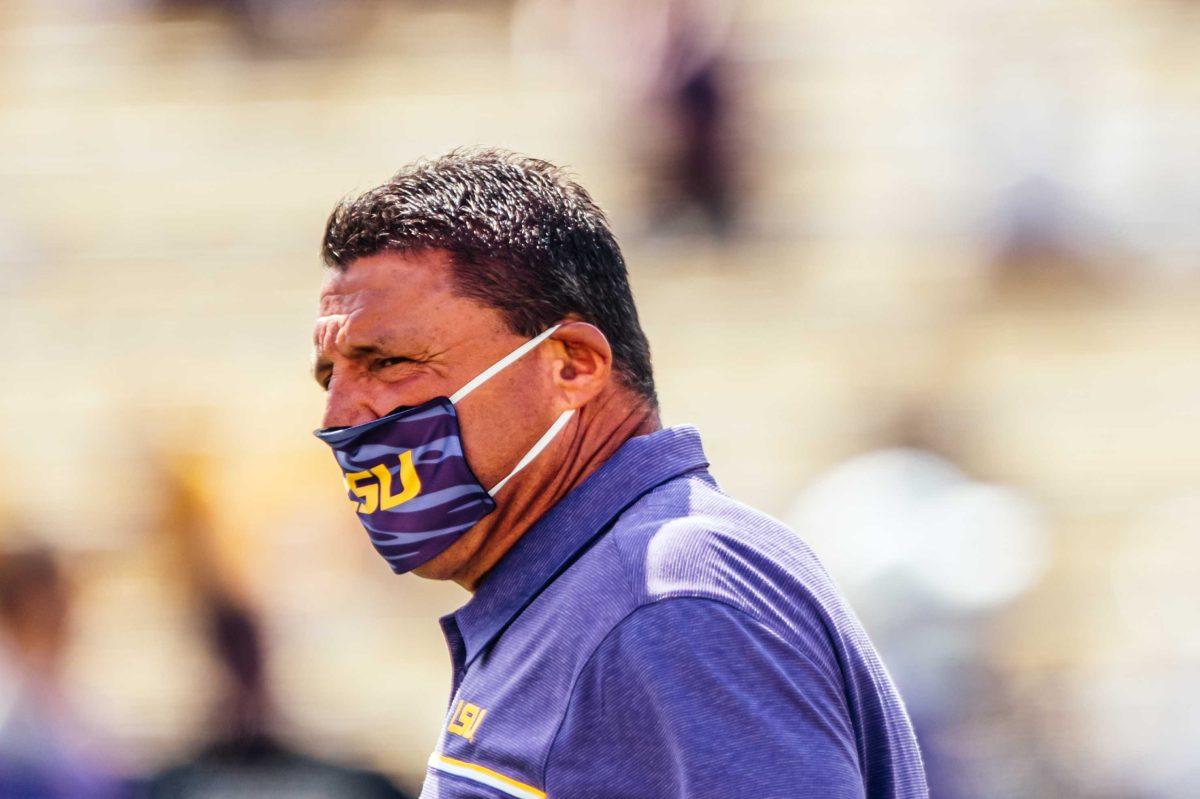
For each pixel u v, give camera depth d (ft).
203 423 90.27
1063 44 110.22
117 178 115.75
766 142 108.37
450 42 125.49
